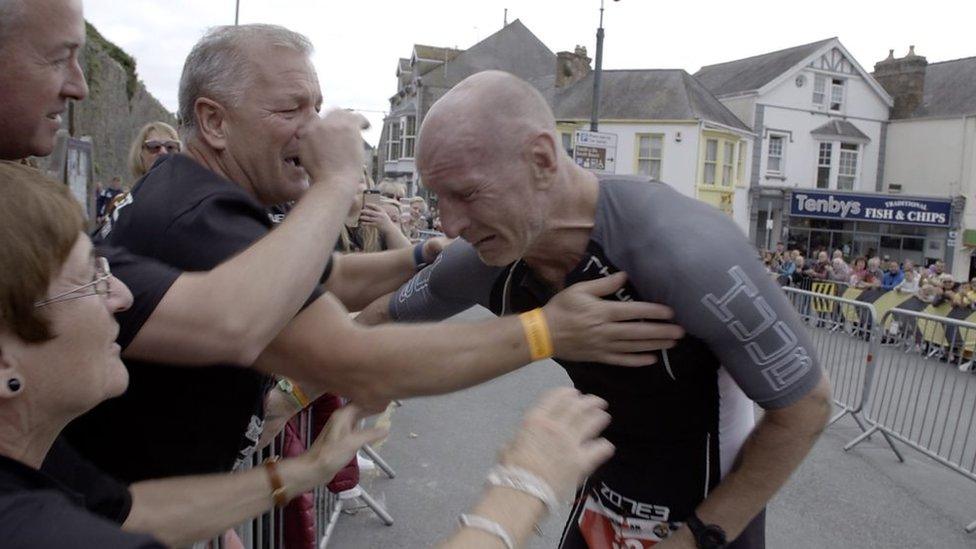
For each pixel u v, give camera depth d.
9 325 0.87
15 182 0.90
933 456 4.54
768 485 1.60
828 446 5.24
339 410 1.62
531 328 1.44
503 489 1.04
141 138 3.84
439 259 1.94
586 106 27.20
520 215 1.47
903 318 5.47
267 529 2.58
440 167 1.43
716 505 1.65
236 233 1.38
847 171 29.70
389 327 1.44
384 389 1.41
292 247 1.29
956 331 5.08
